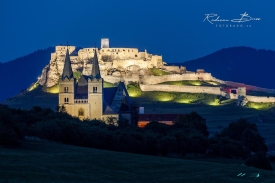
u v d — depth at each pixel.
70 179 167.50
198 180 186.38
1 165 175.75
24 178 162.12
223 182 186.88
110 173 183.75
